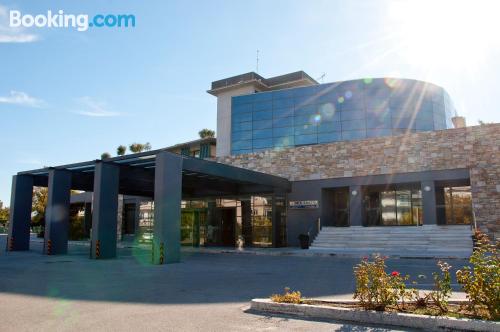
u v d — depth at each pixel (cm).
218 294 952
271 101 5119
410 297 705
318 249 2433
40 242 3834
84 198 4322
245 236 2964
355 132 4644
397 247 2242
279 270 1458
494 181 2291
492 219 2264
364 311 653
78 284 1137
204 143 4969
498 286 610
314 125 4838
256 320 676
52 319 694
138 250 2825
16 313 746
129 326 640
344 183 2778
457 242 2133
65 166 2395
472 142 2392
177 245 1867
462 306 686
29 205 2762
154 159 2064
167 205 1847
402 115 4597
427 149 2527
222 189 2906
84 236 4288
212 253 2497
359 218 2686
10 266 1686
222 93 5984
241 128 5219
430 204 2466
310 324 644
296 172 2978
